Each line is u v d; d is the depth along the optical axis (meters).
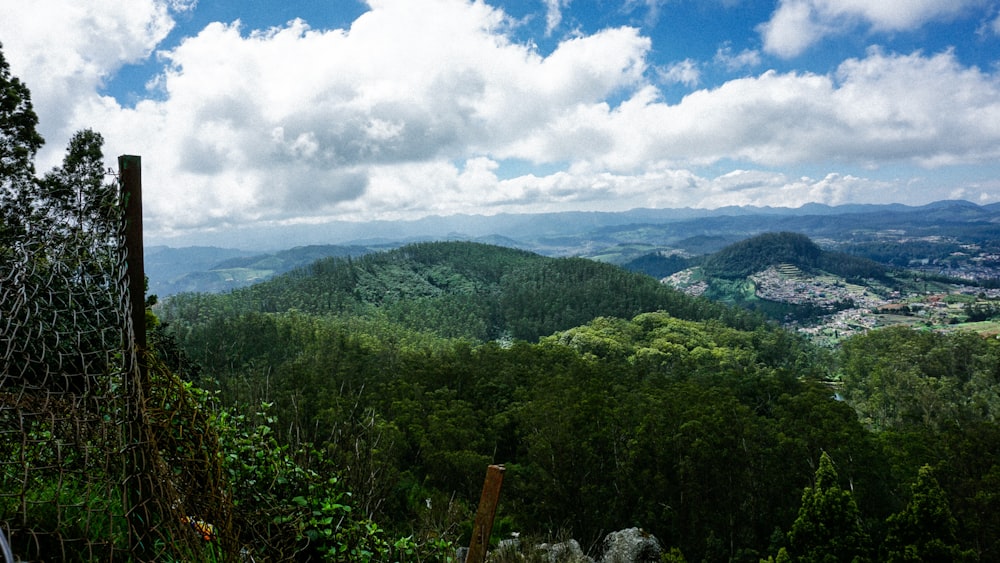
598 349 93.62
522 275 198.12
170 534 2.61
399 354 68.75
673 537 26.08
